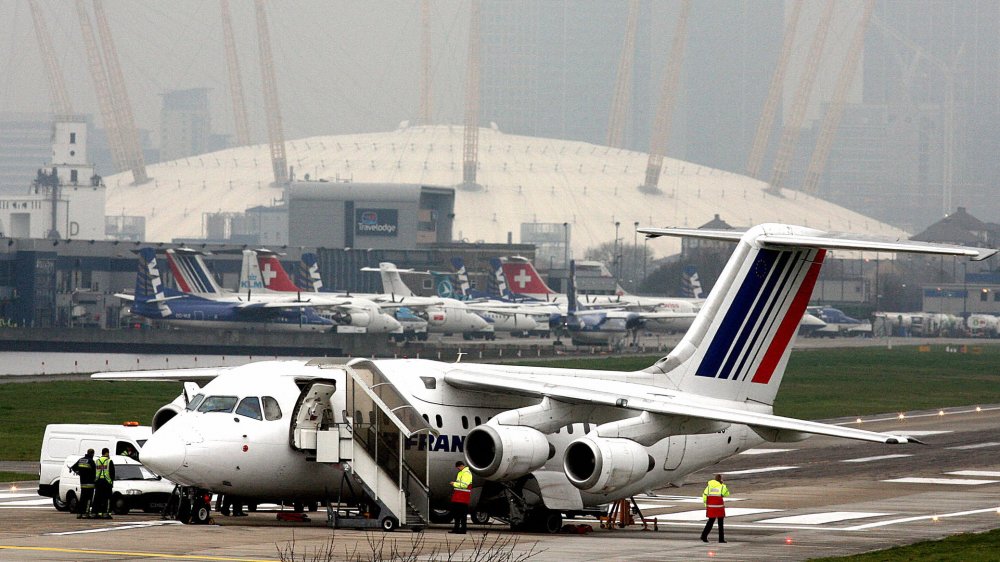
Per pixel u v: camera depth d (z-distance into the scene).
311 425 128.62
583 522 150.50
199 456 123.50
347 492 131.88
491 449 128.50
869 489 191.12
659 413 125.69
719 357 141.75
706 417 123.31
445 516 138.25
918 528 145.50
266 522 136.88
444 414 132.50
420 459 131.25
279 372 130.62
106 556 105.75
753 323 142.88
